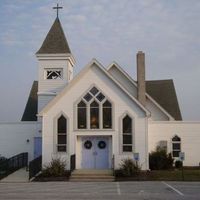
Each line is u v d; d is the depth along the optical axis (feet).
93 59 116.78
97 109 117.39
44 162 116.26
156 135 132.05
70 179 105.40
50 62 146.10
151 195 74.90
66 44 147.54
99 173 108.47
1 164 112.47
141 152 115.34
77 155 118.21
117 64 138.41
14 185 94.22
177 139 131.64
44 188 87.61
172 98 150.82
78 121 117.50
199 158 130.31
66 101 117.91
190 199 69.77
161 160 120.57
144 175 107.86
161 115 138.41
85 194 77.15
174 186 89.10
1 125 139.85
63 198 71.72
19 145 138.92
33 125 139.23
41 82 144.97
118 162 115.44
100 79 117.80
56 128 117.39
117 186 90.38
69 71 148.77
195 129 131.34
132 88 136.98
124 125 116.88
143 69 127.85
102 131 116.67
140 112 116.57
